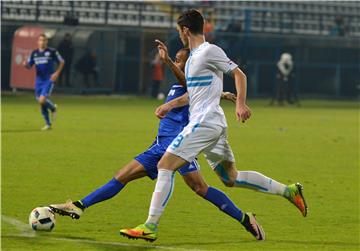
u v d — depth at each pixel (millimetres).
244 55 100500
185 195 31172
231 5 117688
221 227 25438
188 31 22125
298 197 24062
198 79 21875
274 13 116500
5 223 25078
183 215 27297
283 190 23969
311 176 37625
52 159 40406
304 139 54812
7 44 92312
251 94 102500
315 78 105812
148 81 99188
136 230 21531
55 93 93375
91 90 94188
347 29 112875
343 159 44406
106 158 41469
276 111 83188
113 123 61844
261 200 30766
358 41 106312
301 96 105625
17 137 49469
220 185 34062
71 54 92188
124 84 98562
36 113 68125
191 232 24562
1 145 45188
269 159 43406
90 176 35406
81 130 55438
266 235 24500
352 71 106625
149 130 57094
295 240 23875
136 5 108438
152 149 22891
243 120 21375
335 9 125125
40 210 23547
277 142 52312
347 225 26406
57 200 29484
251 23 113938
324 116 78062
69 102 84125
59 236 23422
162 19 109375
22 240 22766
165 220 26391
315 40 104750
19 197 29875
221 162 23219
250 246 22797
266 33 105125
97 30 93875
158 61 94625
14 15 102750
